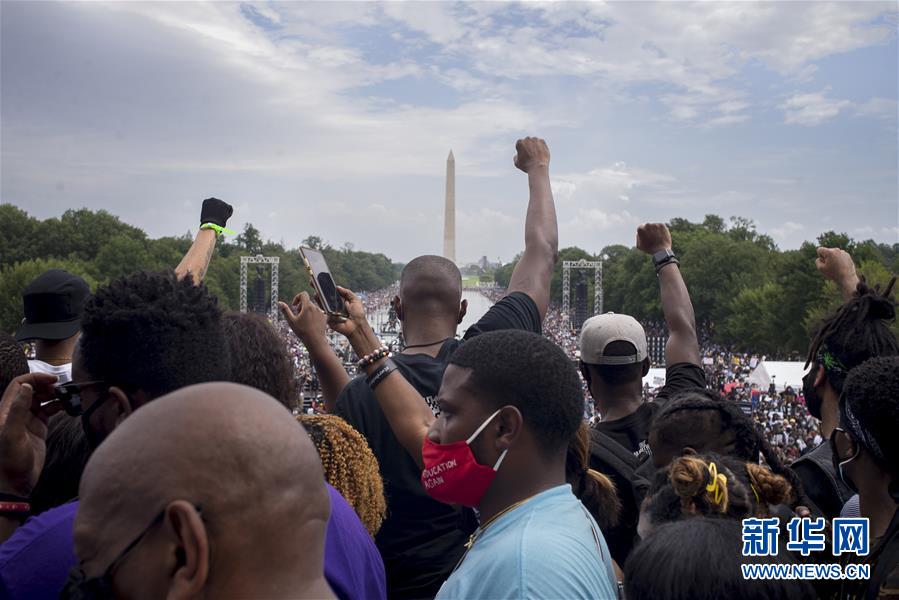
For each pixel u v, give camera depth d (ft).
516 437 9.99
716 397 14.74
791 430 101.19
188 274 10.37
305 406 82.07
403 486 14.57
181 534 5.99
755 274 366.84
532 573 8.56
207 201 19.15
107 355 9.41
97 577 6.14
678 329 20.26
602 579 9.08
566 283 305.94
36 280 18.95
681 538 8.79
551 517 9.52
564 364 10.28
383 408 12.76
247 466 6.23
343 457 12.48
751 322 293.64
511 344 10.27
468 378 10.20
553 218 18.07
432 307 16.01
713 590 8.32
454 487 10.34
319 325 15.10
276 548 6.31
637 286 433.48
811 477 15.60
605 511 13.88
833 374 15.46
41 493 12.16
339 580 9.90
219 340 10.12
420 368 15.07
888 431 11.03
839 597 11.17
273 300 256.11
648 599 8.56
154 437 6.27
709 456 11.02
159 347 9.41
